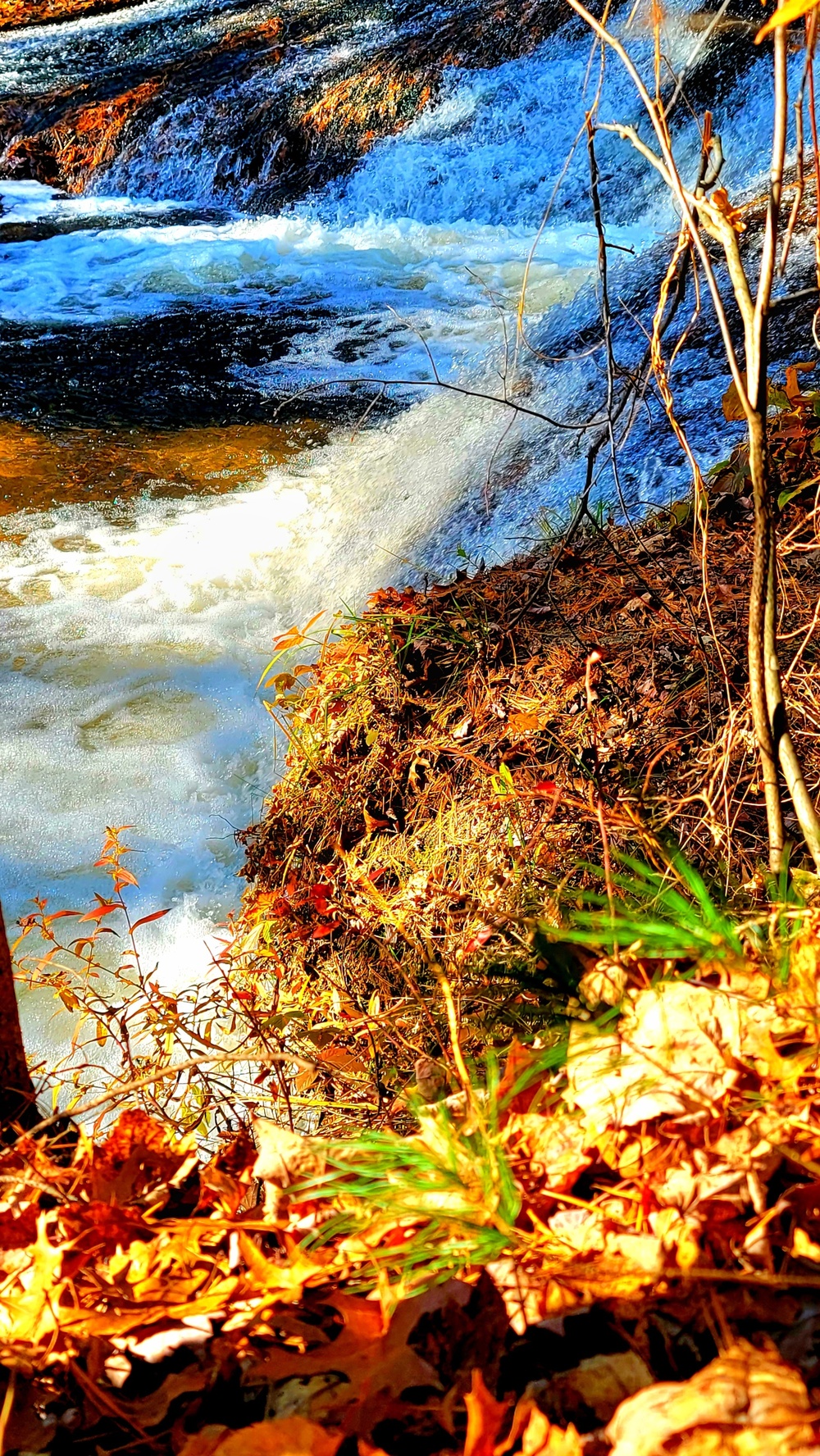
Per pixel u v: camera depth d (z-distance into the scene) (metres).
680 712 3.21
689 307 6.23
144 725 5.22
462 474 6.24
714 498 4.16
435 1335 1.48
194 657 5.71
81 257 12.89
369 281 11.55
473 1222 1.59
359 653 4.06
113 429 8.36
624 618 3.72
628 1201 1.60
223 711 5.30
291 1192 1.72
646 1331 1.42
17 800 4.80
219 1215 1.79
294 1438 1.36
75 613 6.07
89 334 10.43
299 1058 2.05
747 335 1.81
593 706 3.24
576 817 3.01
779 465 4.01
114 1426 1.50
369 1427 1.40
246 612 6.10
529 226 12.34
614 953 1.96
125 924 4.21
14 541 6.80
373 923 3.17
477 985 2.65
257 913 3.56
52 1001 3.77
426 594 4.37
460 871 3.14
